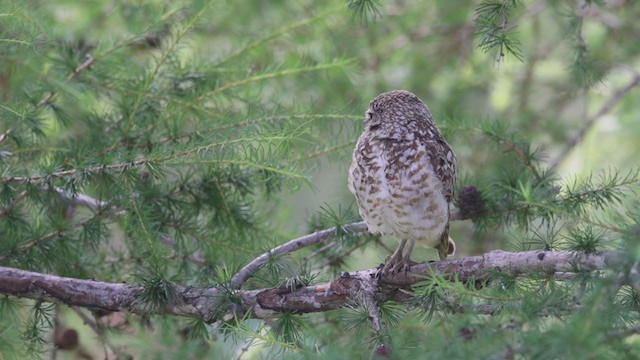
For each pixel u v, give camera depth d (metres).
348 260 11.29
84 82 10.71
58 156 9.89
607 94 16.55
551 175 10.77
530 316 6.86
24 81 10.34
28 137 10.26
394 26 16.50
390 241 13.47
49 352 10.09
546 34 17.56
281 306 8.96
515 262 8.07
